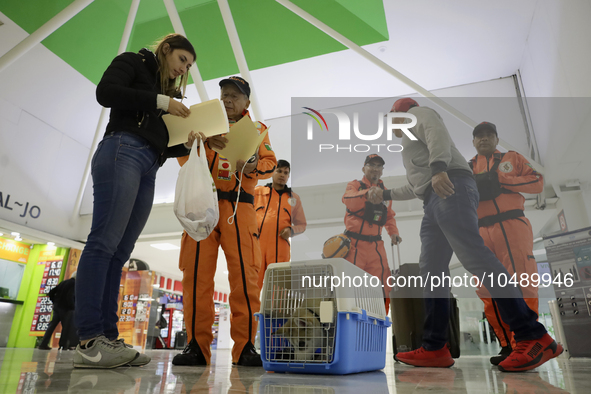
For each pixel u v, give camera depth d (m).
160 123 1.40
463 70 5.57
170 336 10.93
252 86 4.71
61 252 7.32
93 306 1.21
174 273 11.06
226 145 1.57
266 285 1.28
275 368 1.20
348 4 4.59
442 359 1.63
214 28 4.88
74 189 7.36
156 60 1.47
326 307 1.15
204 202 1.35
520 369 1.24
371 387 0.85
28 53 5.61
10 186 6.13
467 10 4.80
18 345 7.05
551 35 4.12
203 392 0.73
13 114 6.08
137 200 1.47
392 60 5.54
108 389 0.73
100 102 1.31
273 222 2.72
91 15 4.79
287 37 4.96
